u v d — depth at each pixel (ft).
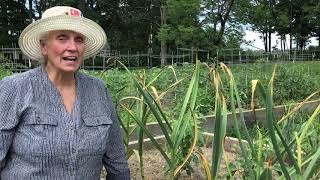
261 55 83.71
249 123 24.88
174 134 8.61
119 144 8.02
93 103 7.38
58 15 6.95
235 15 110.73
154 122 21.33
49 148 6.84
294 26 167.73
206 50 97.50
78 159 7.02
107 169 8.18
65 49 7.04
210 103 23.02
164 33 101.65
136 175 14.02
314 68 59.62
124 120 17.38
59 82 7.18
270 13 128.77
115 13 158.61
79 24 7.12
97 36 7.54
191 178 13.34
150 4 157.07
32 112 6.88
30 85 7.00
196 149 12.67
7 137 6.89
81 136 7.09
